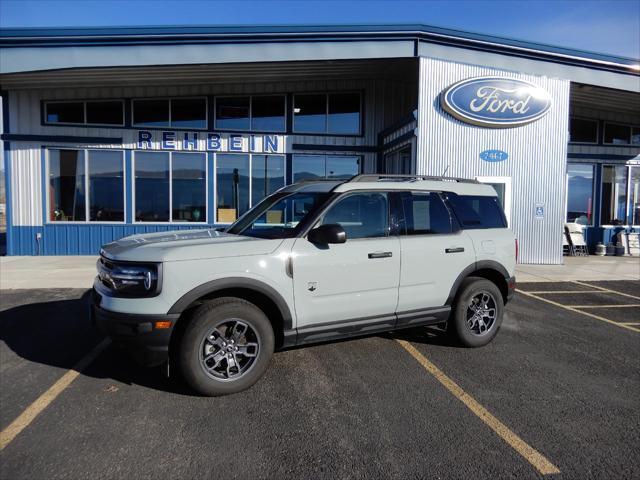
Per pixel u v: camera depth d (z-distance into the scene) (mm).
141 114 13492
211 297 3914
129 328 3555
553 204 12180
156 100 13539
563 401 3768
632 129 16859
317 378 4180
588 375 4359
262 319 3881
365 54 11516
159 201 13680
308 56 11539
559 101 12125
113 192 13484
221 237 4371
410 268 4617
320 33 11445
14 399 3689
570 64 12234
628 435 3223
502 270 5320
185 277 3619
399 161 12930
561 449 3031
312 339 4195
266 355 3908
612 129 16625
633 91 12984
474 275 5320
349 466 2818
